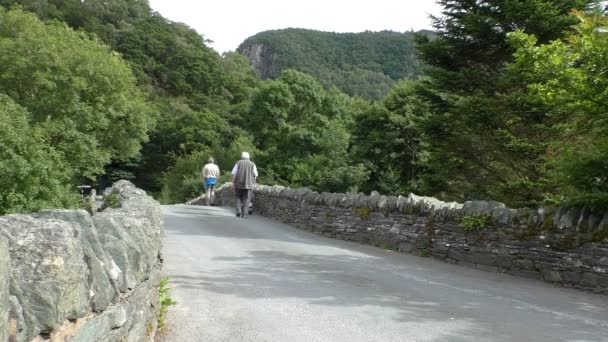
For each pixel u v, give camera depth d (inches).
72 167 1227.9
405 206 445.4
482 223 366.9
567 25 468.8
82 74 1306.6
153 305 187.6
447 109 576.7
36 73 1213.1
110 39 3649.1
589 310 249.3
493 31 509.4
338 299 255.3
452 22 542.0
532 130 501.4
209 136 2508.6
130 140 1537.9
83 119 1291.8
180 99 3376.0
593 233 300.2
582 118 384.2
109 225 141.0
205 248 400.5
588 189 309.7
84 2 3912.4
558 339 200.1
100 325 109.1
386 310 236.5
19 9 1375.5
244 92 3816.4
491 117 506.9
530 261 334.3
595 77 296.7
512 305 255.1
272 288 275.6
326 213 546.9
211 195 919.7
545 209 334.6
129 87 1478.8
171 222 564.4
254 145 1887.3
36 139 875.4
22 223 92.9
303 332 203.0
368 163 1047.0
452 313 234.7
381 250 441.1
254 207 778.2
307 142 1616.6
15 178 757.9
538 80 406.9
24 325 75.4
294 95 1893.5
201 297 253.8
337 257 388.5
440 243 404.2
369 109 1055.6
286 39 5472.4
